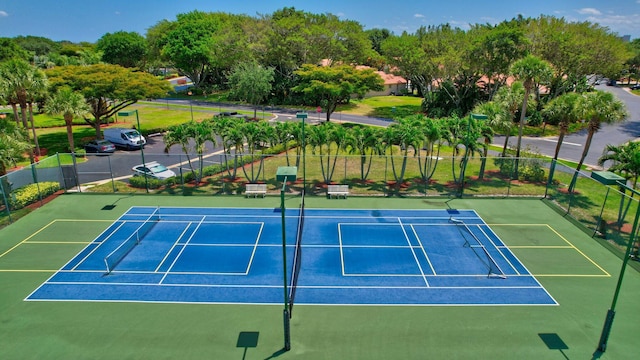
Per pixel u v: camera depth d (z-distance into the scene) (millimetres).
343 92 56812
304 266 21578
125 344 15984
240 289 19641
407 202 30078
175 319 17469
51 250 23219
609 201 29141
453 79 65500
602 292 19531
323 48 75812
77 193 31578
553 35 55000
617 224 25453
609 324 15242
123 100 49062
